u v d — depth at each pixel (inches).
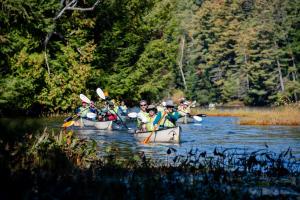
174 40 5551.2
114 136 2429.9
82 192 829.8
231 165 1333.7
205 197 909.8
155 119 2276.1
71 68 4338.1
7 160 957.8
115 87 4753.9
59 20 4411.9
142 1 5088.6
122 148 1893.5
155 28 5241.1
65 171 1027.9
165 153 1723.7
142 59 4987.7
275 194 966.4
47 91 4247.0
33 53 4138.8
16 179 853.8
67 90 4377.5
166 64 5506.9
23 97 4074.8
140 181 1010.7
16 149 1109.1
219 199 899.4
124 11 4832.7
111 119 3073.3
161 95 6043.3
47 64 4178.2
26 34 4052.7
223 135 2628.0
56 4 4215.1
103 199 824.9
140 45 5113.2
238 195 929.5
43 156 1146.7
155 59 5191.9
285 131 2947.8
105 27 4857.3
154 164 1298.0
